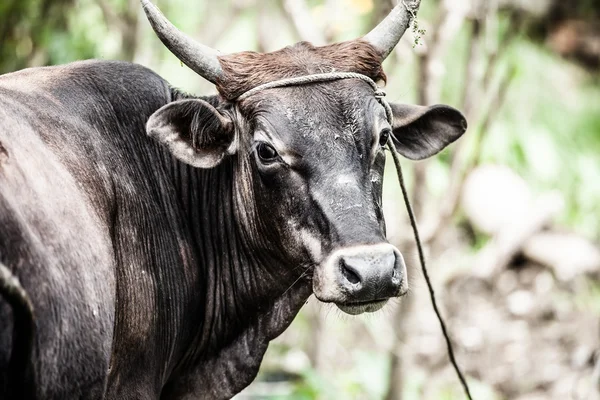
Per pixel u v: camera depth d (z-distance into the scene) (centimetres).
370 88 1117
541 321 2470
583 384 2102
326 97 1079
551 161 3077
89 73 1130
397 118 1205
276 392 1884
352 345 2292
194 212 1191
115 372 1050
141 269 1074
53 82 1080
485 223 2830
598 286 2641
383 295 1005
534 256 2720
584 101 3319
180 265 1158
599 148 3183
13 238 823
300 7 1784
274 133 1070
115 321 1025
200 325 1205
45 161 927
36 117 984
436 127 1234
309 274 1092
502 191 2880
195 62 1121
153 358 1106
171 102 1088
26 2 1773
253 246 1165
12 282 784
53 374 862
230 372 1211
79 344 887
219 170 1191
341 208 1036
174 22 2264
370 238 1018
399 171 1200
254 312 1202
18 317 802
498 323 2458
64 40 1766
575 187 3058
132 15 1819
